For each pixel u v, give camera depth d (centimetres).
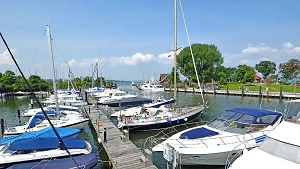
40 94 5219
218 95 4981
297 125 730
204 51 6162
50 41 1691
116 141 1257
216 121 1163
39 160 948
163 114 1673
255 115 1080
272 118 1112
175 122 1639
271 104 3331
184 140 994
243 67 8238
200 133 1038
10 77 5641
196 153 899
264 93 4341
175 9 1919
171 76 6334
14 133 1382
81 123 1622
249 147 938
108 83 7019
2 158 918
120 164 941
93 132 1725
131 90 6919
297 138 690
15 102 3981
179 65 6391
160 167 1023
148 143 1402
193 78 6288
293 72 6856
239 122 1072
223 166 952
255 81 8112
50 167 834
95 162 915
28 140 1012
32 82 5553
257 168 655
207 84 6250
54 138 1059
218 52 6469
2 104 3678
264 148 740
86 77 6962
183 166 956
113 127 1594
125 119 1544
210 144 948
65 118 1680
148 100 2408
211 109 2723
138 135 1547
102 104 2422
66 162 876
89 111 2248
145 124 1536
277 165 648
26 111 2175
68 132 1222
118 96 3030
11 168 815
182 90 6188
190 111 1842
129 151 1097
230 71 8925
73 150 996
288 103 830
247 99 4069
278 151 698
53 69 1692
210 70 6231
